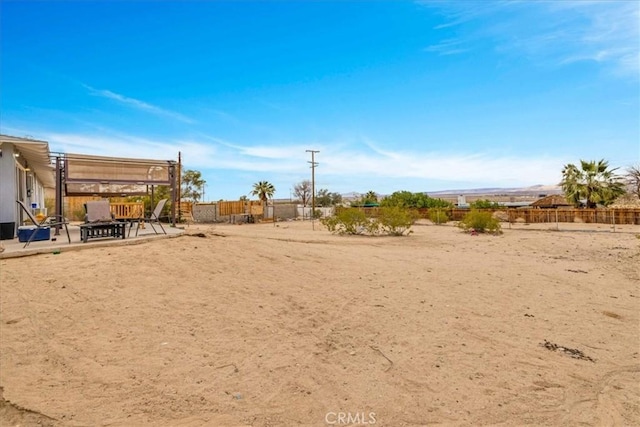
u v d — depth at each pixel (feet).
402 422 7.65
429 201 117.80
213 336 11.83
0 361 9.66
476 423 7.70
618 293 20.08
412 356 11.03
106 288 15.07
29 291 14.26
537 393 9.11
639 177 109.70
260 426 7.40
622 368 10.77
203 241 25.62
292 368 9.99
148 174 33.55
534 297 18.57
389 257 29.43
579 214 91.30
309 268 22.02
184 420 7.51
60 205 28.89
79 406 7.90
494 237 51.96
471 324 14.11
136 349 10.64
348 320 13.94
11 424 7.23
